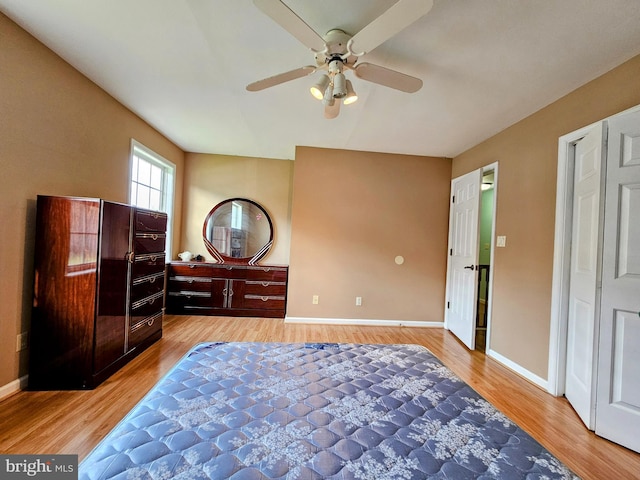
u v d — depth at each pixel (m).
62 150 2.20
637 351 1.65
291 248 3.95
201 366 1.41
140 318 2.68
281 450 0.85
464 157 3.79
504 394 2.27
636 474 1.49
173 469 0.76
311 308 3.97
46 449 1.47
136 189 3.48
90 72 2.31
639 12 1.48
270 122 3.15
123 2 1.57
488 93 2.33
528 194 2.65
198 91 2.54
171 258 4.18
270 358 1.54
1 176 1.79
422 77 2.13
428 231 4.08
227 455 0.82
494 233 3.09
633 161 1.71
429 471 0.80
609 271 1.78
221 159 4.57
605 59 1.86
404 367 1.50
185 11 1.61
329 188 3.97
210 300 4.07
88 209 2.06
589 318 1.93
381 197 4.02
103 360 2.16
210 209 4.55
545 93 2.29
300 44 1.85
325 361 1.53
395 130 3.18
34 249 2.01
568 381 2.18
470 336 3.26
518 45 1.76
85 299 2.05
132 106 2.89
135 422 0.95
